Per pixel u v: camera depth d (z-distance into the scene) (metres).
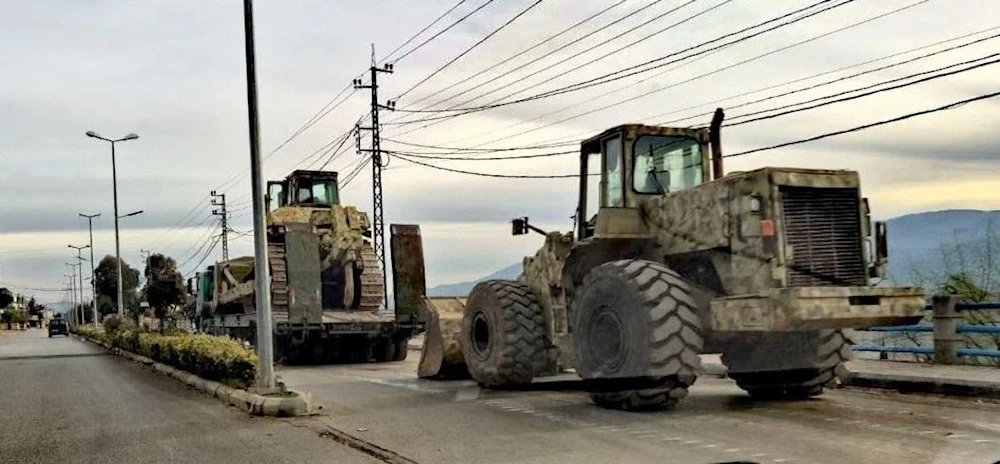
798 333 10.32
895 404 10.24
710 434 8.25
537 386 12.86
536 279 12.46
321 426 9.48
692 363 9.16
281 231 23.33
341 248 23.61
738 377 11.09
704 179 11.05
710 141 11.16
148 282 36.12
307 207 24.59
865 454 7.17
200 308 30.41
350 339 21.61
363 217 24.47
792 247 8.98
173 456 7.91
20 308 130.50
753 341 10.31
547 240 12.12
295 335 20.75
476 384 13.80
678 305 9.22
